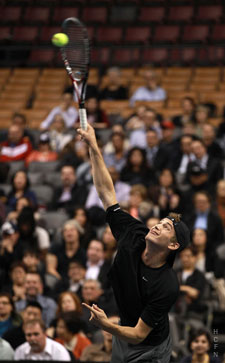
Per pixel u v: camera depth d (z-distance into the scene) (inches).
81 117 487.5
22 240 1014.4
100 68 1658.5
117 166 1242.6
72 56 502.9
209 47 1619.1
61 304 826.2
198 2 1936.5
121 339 434.6
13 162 1343.5
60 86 1672.0
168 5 1947.6
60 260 1003.3
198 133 1327.5
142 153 1193.4
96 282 877.2
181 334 826.8
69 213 1135.6
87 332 848.9
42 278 946.1
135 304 445.7
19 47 1697.8
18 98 1652.3
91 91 1472.7
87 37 506.9
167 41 1813.5
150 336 449.1
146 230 459.5
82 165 1252.5
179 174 1212.5
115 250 966.4
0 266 995.3
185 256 911.7
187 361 743.1
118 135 1248.8
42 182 1270.9
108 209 475.8
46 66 1801.2
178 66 1734.7
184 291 884.0
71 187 1194.0
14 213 1096.2
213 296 903.1
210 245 976.9
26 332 717.9
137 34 1867.6
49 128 1440.7
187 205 1085.1
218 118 1430.9
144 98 1507.1
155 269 442.0
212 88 1582.2
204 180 1125.1
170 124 1328.7
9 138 1376.7
